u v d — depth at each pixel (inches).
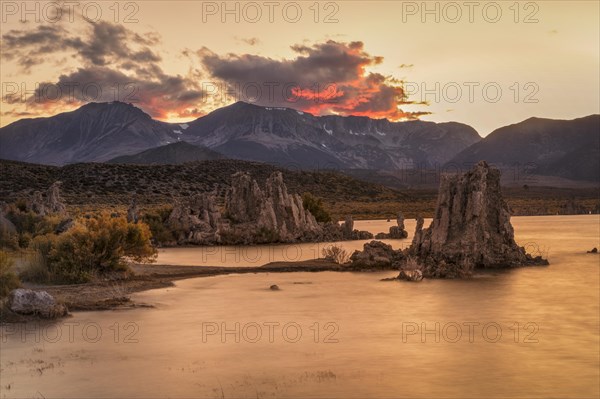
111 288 1263.5
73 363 726.5
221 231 2623.0
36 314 988.6
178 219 2682.1
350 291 1278.3
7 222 1947.6
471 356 765.9
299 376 678.5
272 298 1192.8
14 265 1448.1
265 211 2751.0
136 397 608.7
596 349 799.7
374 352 781.9
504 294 1244.5
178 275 1531.7
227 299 1169.4
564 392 626.8
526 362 734.5
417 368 711.1
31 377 673.6
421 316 1015.0
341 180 7687.0
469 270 1567.4
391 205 6683.1
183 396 612.4
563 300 1165.1
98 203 4911.4
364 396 612.4
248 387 640.4
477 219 1699.1
